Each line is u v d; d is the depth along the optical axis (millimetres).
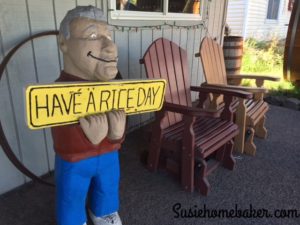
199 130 2117
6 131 1868
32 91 1057
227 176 2236
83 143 1295
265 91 2383
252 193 2033
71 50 1218
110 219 1581
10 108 1857
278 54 6895
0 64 1667
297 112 3867
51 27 1961
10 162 1932
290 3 9594
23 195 1934
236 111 2492
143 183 2098
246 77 2896
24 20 1797
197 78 4266
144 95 1401
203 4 3854
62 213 1399
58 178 1371
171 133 2109
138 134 2992
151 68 2057
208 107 2508
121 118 1311
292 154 2645
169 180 2146
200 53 2484
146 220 1726
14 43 1777
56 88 1113
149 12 2928
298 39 4461
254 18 8227
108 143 1387
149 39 3008
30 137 2023
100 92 1241
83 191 1408
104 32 1256
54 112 1139
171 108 1900
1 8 1675
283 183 2170
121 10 2588
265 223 1750
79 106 1200
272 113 3799
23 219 1706
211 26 4215
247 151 2605
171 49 2287
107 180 1479
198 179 1986
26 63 1876
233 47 4332
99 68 1219
